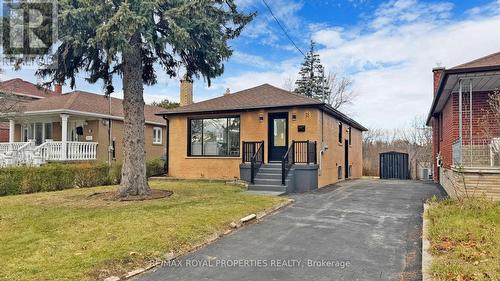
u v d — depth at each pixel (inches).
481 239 203.9
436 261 173.3
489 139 383.9
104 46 320.2
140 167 388.8
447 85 398.6
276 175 495.2
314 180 503.5
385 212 322.0
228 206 321.7
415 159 1041.5
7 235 225.3
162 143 924.0
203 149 629.0
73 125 772.6
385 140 1569.9
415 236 238.5
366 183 624.1
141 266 178.9
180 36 332.8
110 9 318.7
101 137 747.4
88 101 778.2
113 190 461.4
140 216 275.3
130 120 386.3
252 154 559.5
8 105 669.3
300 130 535.5
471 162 364.2
